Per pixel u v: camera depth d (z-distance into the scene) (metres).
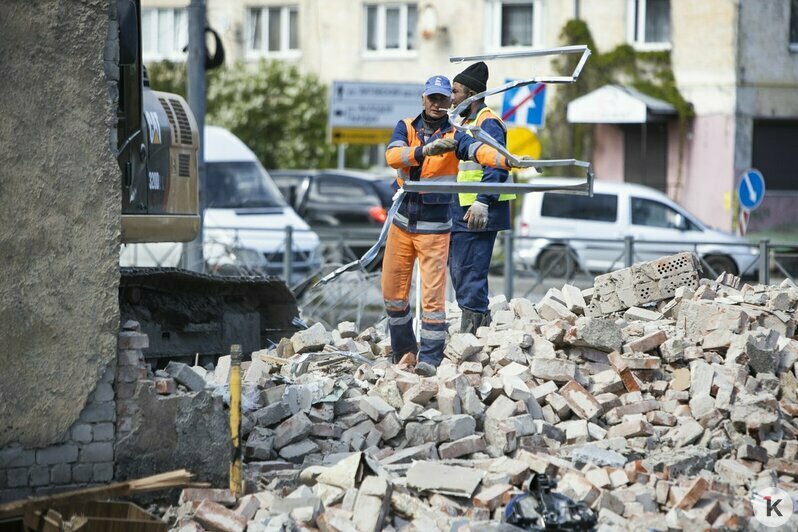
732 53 73.25
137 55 22.16
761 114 74.06
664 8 76.06
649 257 45.44
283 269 45.22
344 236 48.41
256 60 87.81
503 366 19.41
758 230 74.06
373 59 84.69
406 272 20.64
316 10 86.06
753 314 20.89
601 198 56.75
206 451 15.55
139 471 15.28
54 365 14.88
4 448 14.73
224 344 23.92
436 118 19.80
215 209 49.03
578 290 23.56
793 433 17.59
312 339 21.14
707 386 18.41
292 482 15.83
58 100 14.92
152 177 23.66
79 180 15.01
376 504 14.46
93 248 15.06
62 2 14.92
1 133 14.62
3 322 14.61
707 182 74.62
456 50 82.00
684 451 16.91
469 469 15.48
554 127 77.75
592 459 16.28
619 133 77.25
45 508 13.99
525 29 80.00
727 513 14.66
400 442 17.34
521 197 66.38
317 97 84.56
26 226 14.73
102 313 15.09
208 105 85.00
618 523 14.57
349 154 84.12
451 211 21.05
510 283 40.62
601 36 77.31
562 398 18.19
